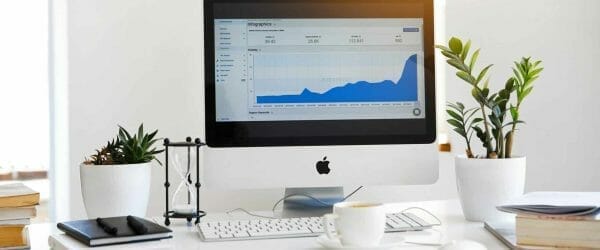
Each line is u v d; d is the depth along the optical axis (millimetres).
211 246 1360
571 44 2342
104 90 2123
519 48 2371
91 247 1271
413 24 1809
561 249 1247
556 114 2354
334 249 1306
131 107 2143
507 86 1629
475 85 1646
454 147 2424
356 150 1794
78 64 2098
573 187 2357
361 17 1792
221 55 1760
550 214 1265
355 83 1794
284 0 1772
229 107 1763
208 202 2184
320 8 1781
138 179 1641
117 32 2127
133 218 1419
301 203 1848
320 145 1784
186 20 2186
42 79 4738
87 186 1615
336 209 1317
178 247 1353
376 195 2309
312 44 1783
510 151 1644
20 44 4719
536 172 2357
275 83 1773
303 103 1780
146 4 2150
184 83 2186
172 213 1680
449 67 2457
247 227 1496
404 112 1809
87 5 2102
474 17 2402
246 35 1767
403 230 1505
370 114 1798
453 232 1497
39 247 1418
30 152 5098
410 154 1808
